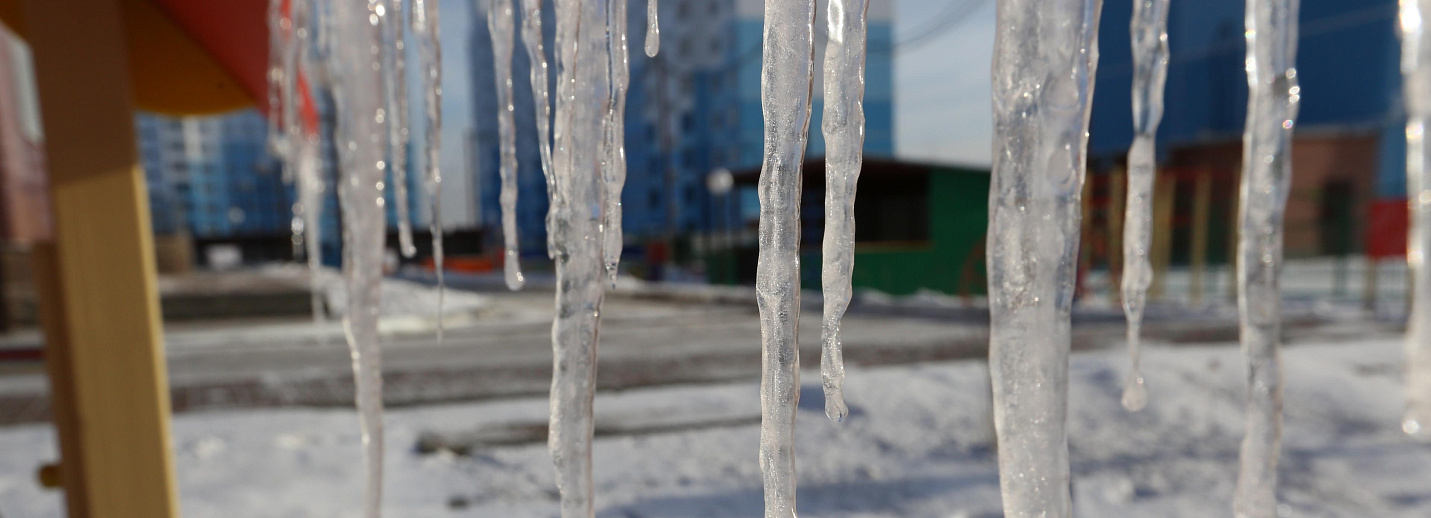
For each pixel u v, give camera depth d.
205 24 1.79
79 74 1.58
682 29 50.38
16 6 1.73
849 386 6.00
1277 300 0.67
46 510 3.46
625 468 4.11
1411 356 0.53
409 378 7.42
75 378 1.60
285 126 1.49
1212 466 3.96
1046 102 0.57
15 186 9.58
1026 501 0.61
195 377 7.68
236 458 4.20
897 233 19.80
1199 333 9.41
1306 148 25.06
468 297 18.02
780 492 0.60
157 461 1.65
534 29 0.76
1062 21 0.56
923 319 12.15
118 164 1.61
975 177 17.19
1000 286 0.61
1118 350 7.76
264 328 12.33
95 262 1.60
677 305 16.38
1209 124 32.81
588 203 0.74
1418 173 0.51
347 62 1.08
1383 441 4.39
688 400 5.90
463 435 4.86
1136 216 0.72
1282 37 0.64
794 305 0.60
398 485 3.80
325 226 30.36
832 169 0.60
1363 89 29.17
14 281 11.05
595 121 0.73
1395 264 18.02
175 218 55.44
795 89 0.59
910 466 4.04
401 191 1.07
